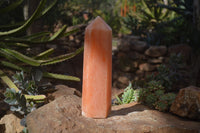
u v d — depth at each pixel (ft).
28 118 1.67
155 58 4.60
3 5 3.56
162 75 3.02
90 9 7.66
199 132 1.70
